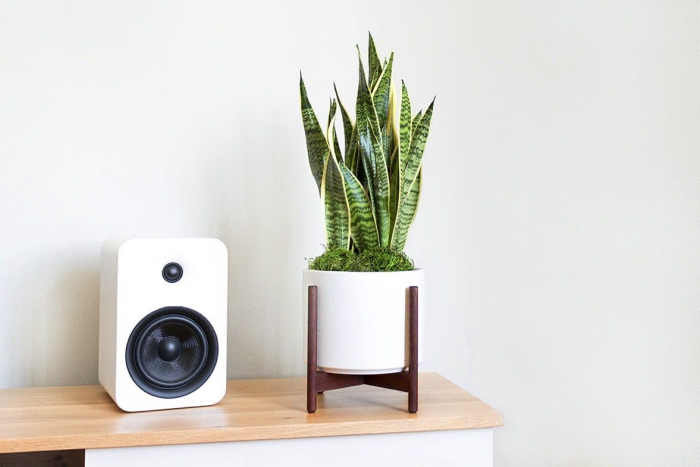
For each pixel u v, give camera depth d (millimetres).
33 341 1412
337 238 1210
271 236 1527
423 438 1098
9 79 1400
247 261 1516
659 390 1633
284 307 1532
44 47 1419
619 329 1629
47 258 1420
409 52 1587
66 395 1279
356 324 1099
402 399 1230
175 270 1148
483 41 1615
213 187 1502
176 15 1486
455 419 1099
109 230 1449
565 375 1617
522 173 1617
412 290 1115
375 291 1099
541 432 1607
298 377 1512
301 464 1060
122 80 1459
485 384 1597
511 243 1610
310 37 1552
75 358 1432
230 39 1513
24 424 1050
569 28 1623
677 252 1640
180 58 1487
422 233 1580
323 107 1556
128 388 1118
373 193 1199
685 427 1634
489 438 1119
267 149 1528
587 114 1637
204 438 1019
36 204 1415
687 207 1645
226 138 1509
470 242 1598
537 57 1631
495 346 1601
